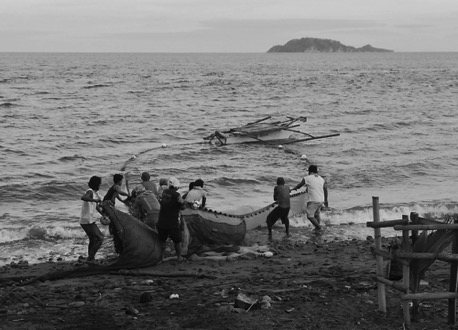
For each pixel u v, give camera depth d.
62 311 8.79
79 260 13.41
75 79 94.75
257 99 61.53
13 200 21.31
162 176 25.56
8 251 14.88
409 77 107.25
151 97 62.66
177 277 11.20
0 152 30.05
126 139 35.06
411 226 7.62
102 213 12.41
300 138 34.56
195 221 13.08
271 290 9.68
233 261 12.70
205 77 105.62
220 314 8.40
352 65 181.12
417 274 7.95
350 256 13.31
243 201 21.38
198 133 38.03
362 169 26.53
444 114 47.09
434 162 28.00
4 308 9.00
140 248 11.86
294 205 18.00
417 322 8.00
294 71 134.38
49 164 27.72
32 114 45.47
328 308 8.61
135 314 8.52
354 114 47.62
